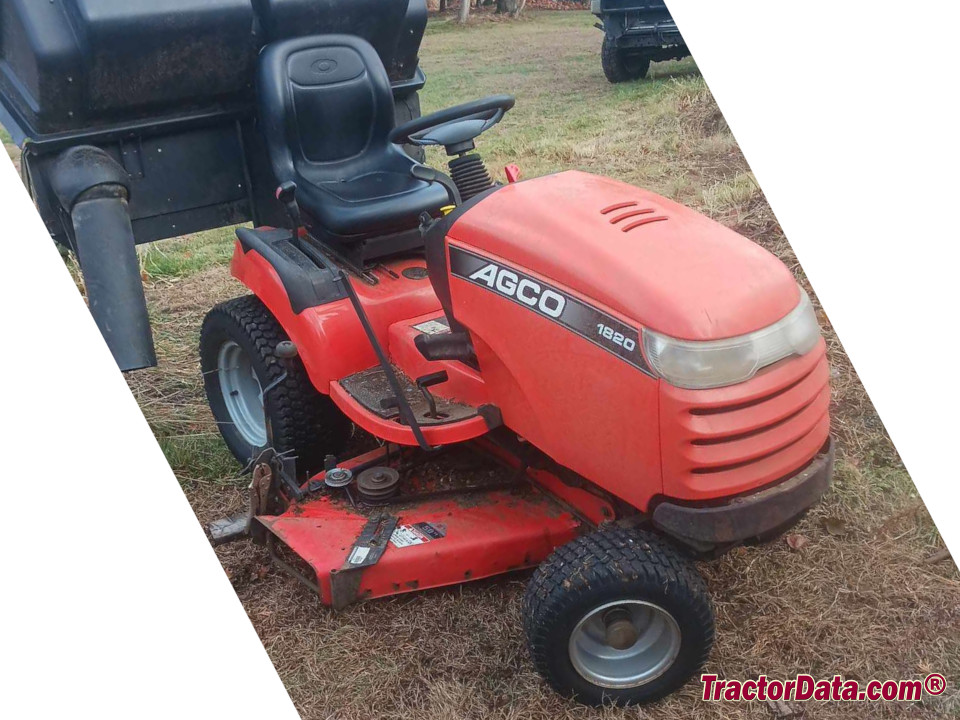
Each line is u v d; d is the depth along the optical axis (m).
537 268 1.96
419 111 3.09
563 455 2.02
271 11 2.57
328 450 2.63
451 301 2.15
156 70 2.51
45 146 2.51
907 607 2.10
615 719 1.94
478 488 2.32
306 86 2.62
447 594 2.19
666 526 1.88
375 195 2.53
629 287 1.84
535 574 1.92
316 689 1.97
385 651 2.05
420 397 2.29
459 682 1.99
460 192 2.24
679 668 1.93
